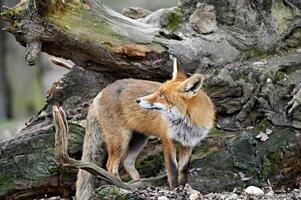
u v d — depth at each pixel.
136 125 10.62
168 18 12.80
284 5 12.70
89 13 11.50
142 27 12.12
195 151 11.24
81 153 11.61
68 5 11.34
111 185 10.08
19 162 11.41
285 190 10.78
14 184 11.38
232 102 11.75
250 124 11.60
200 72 12.23
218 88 11.80
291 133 11.10
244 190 10.36
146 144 11.46
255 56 12.48
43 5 10.94
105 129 10.85
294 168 10.99
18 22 11.15
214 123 11.52
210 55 12.37
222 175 10.84
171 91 10.13
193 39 12.50
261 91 11.58
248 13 12.67
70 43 11.37
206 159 11.01
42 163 11.36
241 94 11.75
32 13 11.05
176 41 12.30
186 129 10.26
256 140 11.13
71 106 12.99
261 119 11.53
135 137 11.11
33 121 13.01
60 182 11.40
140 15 13.79
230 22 12.76
